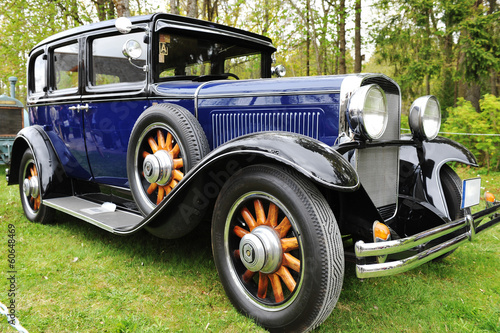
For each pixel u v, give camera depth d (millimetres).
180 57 3031
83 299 2191
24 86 10766
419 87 10781
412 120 2559
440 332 1977
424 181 2680
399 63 11320
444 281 2611
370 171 2273
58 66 3615
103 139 3195
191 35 3072
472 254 3086
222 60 3377
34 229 3523
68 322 1939
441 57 10320
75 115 3414
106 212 2973
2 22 9211
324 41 10227
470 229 2074
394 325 2031
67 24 9711
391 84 2381
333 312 2143
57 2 9234
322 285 1658
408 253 2072
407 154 2748
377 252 1644
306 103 2197
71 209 3053
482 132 7070
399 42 10875
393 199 2529
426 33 10320
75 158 3557
